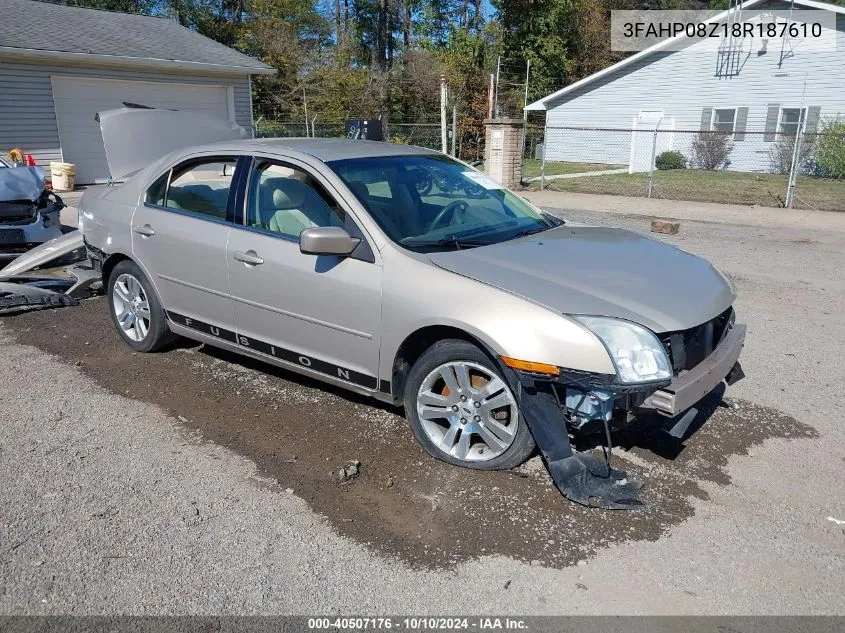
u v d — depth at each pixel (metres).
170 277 4.80
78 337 5.67
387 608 2.65
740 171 25.42
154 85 18.08
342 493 3.40
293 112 29.45
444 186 4.42
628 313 3.23
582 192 18.42
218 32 33.75
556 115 29.81
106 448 3.83
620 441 3.91
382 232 3.74
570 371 3.13
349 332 3.83
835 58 23.27
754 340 5.76
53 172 15.96
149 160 6.39
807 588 2.76
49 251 6.98
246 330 4.41
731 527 3.15
